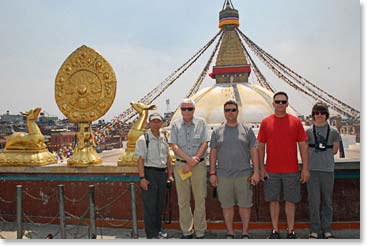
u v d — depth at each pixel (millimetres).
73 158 7227
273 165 5605
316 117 5742
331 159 5715
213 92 13297
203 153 5691
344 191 6586
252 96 12859
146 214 5820
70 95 7531
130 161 6957
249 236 6332
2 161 7570
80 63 7547
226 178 5602
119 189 7039
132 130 7176
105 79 7426
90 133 7559
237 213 6691
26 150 7570
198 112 12500
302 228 6539
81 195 7195
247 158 5641
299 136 5559
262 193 6637
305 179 5488
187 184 5824
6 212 7562
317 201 5730
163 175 5949
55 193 7328
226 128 5707
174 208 6859
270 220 6598
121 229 6914
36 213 7387
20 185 6875
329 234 5805
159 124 5855
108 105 7391
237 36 16266
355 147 14211
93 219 5902
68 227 7074
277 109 5574
